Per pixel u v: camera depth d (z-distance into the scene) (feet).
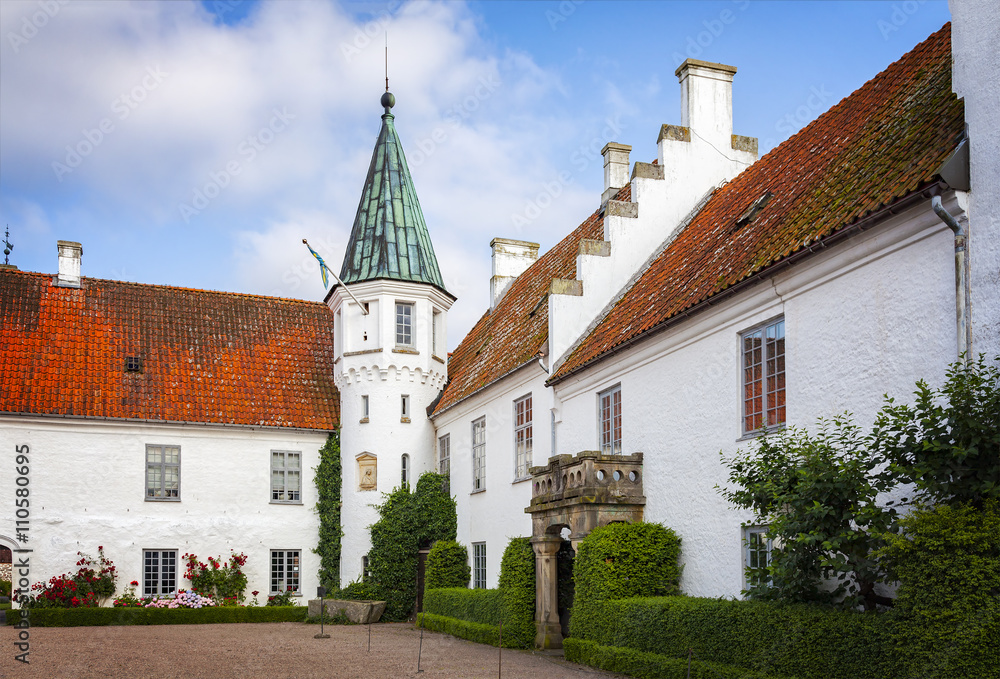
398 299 104.68
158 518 100.12
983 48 37.04
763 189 63.00
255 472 105.19
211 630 83.56
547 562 64.75
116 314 108.99
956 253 36.81
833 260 43.91
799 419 45.93
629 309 68.39
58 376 100.12
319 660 58.03
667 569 55.26
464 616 77.30
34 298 106.32
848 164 50.78
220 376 108.06
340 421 107.55
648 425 60.03
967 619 29.99
